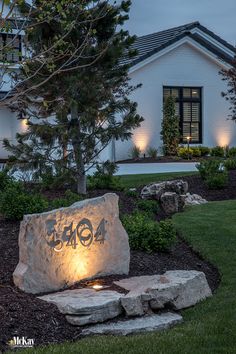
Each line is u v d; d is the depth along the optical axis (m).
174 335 5.47
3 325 5.41
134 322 5.86
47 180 11.91
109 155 22.98
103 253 7.16
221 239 9.48
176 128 25.02
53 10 8.71
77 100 11.34
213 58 26.14
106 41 11.56
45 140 11.78
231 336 5.43
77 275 6.90
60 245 6.74
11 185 11.58
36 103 11.27
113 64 11.66
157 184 13.24
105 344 5.20
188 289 6.54
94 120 11.70
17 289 6.43
